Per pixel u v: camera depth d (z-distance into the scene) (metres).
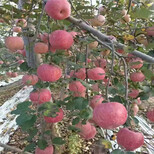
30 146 1.25
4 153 3.25
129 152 0.75
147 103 1.00
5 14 1.48
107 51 1.44
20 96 5.75
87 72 1.15
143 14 1.13
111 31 1.70
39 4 1.49
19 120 0.98
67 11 1.03
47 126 2.06
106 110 0.71
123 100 0.83
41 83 1.22
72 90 1.18
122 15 1.63
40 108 1.03
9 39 1.43
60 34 1.05
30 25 1.69
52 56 1.12
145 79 1.19
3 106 5.16
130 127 0.81
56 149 2.21
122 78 1.21
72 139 3.03
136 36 1.33
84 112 1.02
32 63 1.76
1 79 4.36
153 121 0.98
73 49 1.36
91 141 3.42
